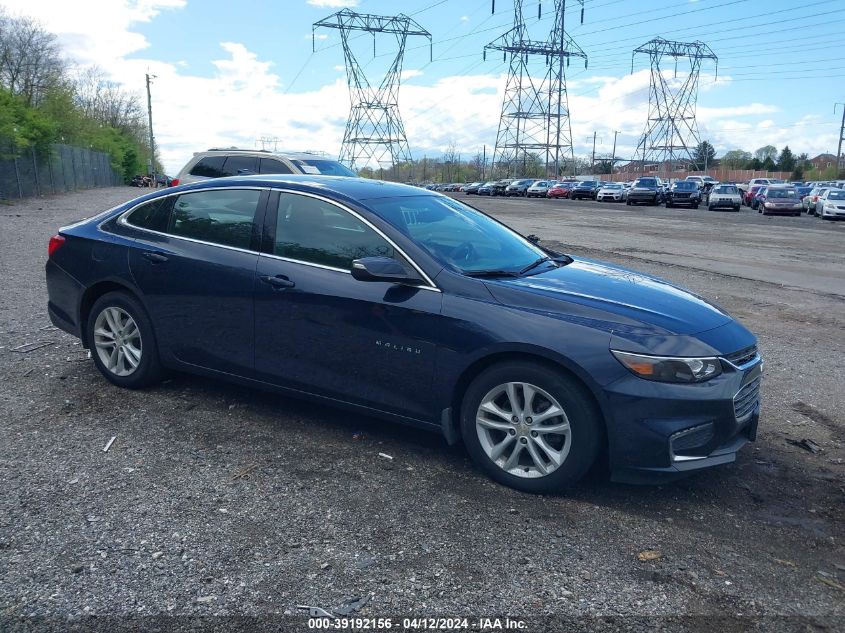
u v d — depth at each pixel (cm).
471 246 451
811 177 9975
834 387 599
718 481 412
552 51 7212
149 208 518
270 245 457
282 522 347
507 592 298
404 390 412
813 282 1192
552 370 372
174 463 409
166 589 293
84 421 466
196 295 477
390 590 297
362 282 420
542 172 10388
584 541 341
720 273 1254
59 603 282
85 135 6200
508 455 394
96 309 526
